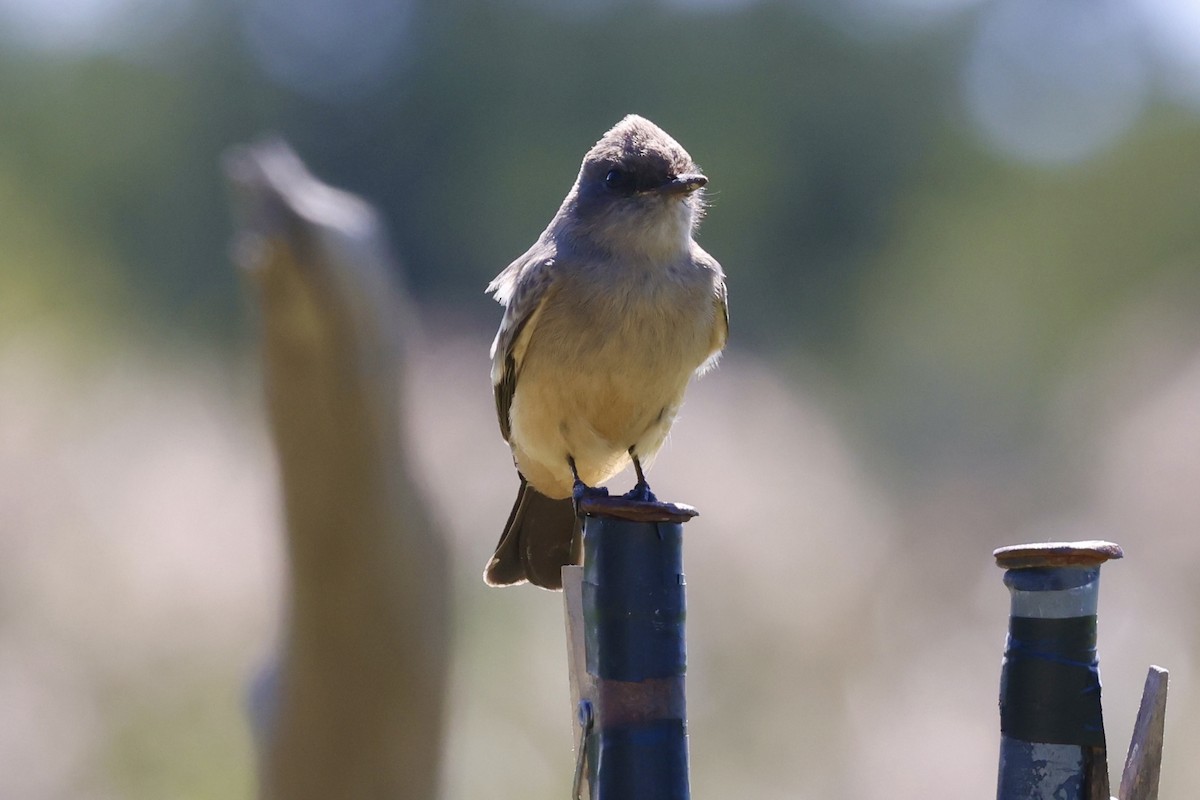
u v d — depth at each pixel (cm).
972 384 3353
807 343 3769
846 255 4734
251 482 1468
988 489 2066
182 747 1202
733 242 4781
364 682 749
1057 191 4322
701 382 1917
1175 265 3656
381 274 722
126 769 1180
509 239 4853
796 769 1234
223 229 4547
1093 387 2294
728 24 4978
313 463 719
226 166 725
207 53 4950
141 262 4062
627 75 4888
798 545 1420
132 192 4541
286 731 765
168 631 1252
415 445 750
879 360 3634
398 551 738
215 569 1302
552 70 4919
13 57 4603
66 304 2859
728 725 1261
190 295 3747
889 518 1683
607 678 456
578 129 4900
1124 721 1189
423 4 4972
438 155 4944
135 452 1598
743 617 1319
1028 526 1734
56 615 1243
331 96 5019
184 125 4812
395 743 759
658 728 455
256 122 4912
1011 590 437
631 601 457
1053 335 3762
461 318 2753
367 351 711
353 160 4991
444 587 768
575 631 496
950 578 1527
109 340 2691
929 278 4159
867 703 1286
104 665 1225
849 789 1212
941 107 4922
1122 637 1284
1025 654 431
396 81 4981
